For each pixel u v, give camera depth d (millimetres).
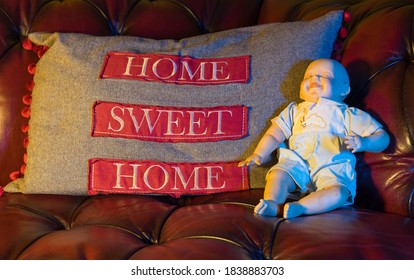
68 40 1311
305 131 1168
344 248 872
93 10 1449
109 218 1078
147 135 1205
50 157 1218
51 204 1169
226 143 1207
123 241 959
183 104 1226
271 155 1208
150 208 1116
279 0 1491
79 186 1204
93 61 1275
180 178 1192
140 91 1233
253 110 1223
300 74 1240
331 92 1171
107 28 1451
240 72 1247
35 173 1224
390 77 1155
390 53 1173
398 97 1125
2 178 1349
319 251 872
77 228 1042
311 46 1257
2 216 1091
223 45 1307
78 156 1208
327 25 1273
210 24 1477
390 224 985
